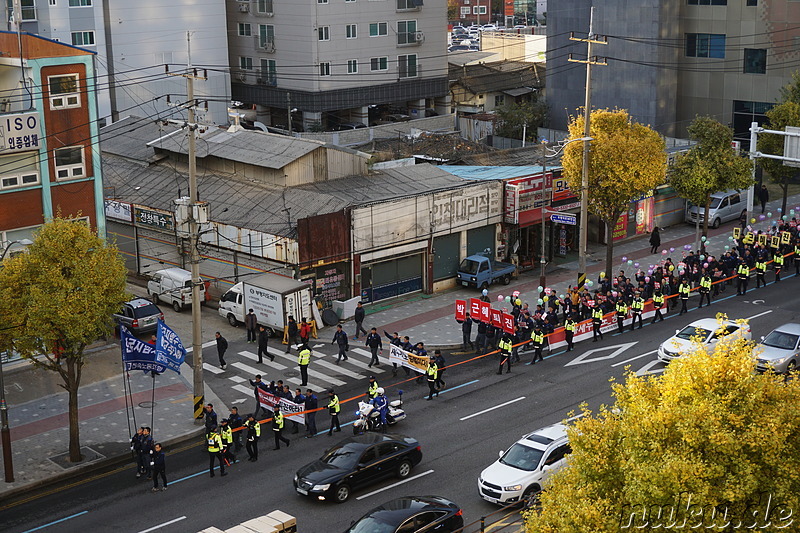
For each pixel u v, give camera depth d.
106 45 83.69
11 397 38.44
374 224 48.25
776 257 53.09
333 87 88.44
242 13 91.62
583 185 47.88
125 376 40.50
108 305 31.44
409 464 30.52
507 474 27.92
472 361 41.91
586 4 79.94
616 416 20.42
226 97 90.69
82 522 28.28
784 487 17.31
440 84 95.94
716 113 77.31
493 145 82.00
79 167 41.91
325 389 39.00
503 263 53.75
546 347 43.09
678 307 48.75
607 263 51.03
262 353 42.50
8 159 39.75
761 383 18.45
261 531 23.31
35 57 39.88
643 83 77.00
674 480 17.11
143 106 85.81
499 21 194.75
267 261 47.44
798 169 62.00
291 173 51.47
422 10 92.44
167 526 27.81
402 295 51.09
